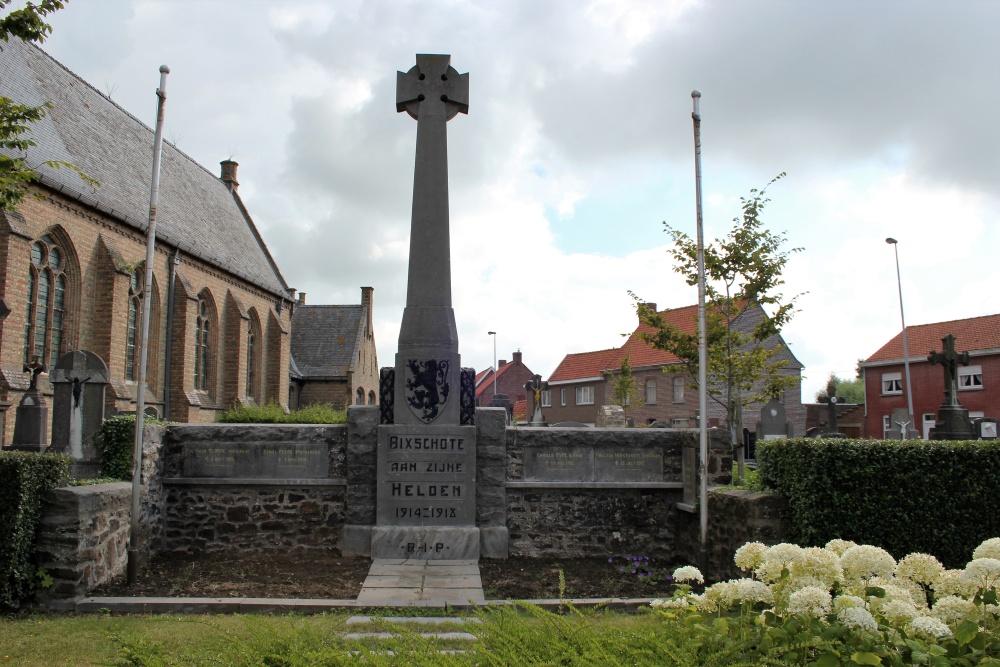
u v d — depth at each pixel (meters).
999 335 42.09
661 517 11.68
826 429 31.36
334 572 10.18
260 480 11.46
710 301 18.44
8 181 10.40
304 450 11.59
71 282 24.91
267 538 11.40
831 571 4.18
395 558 11.08
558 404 66.88
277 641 4.67
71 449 12.17
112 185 28.17
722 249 17.50
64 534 8.45
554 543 11.52
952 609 4.05
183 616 7.83
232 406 36.66
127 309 27.06
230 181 47.47
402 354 11.57
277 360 43.38
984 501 8.31
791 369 48.91
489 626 4.71
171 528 11.41
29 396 14.10
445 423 11.44
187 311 32.06
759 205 17.22
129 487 9.89
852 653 3.68
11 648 6.71
